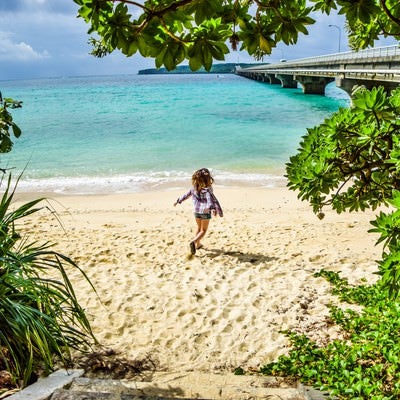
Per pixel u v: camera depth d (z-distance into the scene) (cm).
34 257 470
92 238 1038
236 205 1412
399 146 349
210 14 208
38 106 6134
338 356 498
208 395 404
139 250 950
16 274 477
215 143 2792
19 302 445
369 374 456
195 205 927
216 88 11238
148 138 3073
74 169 2108
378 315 603
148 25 220
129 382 427
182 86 13388
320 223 1160
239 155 2375
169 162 2238
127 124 3872
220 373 507
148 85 15500
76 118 4425
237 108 5278
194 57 223
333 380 453
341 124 395
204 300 700
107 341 565
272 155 2358
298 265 855
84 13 224
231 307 674
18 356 427
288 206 1384
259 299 697
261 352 552
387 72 3278
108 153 2533
